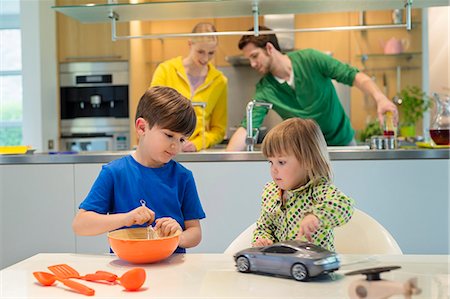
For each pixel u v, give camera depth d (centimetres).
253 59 313
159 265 105
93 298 83
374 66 498
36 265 106
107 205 135
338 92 499
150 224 123
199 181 244
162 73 322
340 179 238
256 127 312
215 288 87
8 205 253
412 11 479
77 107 486
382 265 98
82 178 249
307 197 126
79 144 484
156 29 532
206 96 321
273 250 95
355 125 501
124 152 264
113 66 478
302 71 315
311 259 89
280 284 88
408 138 394
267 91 324
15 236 253
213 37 308
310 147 121
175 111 126
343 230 141
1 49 554
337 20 505
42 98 480
